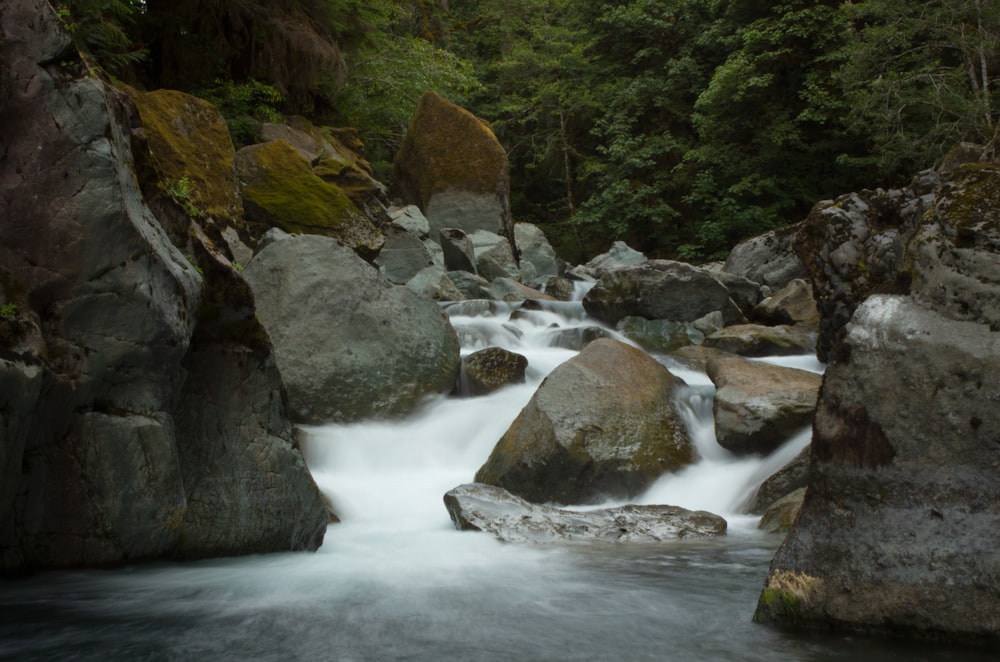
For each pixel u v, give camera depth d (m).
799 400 6.80
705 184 26.67
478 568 4.58
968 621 2.95
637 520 5.62
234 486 4.66
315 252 8.21
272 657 3.16
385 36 23.14
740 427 6.71
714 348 10.91
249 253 11.48
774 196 26.19
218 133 12.41
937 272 3.41
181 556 4.50
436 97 21.44
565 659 3.10
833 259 8.62
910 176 21.89
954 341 3.22
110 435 4.07
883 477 3.22
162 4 16.94
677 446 6.82
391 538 5.39
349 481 6.80
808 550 3.34
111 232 3.89
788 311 12.38
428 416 7.96
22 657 3.17
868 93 20.83
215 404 4.66
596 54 33.06
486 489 6.02
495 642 3.30
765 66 25.50
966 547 3.01
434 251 17.27
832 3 24.91
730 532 5.61
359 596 4.01
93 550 4.13
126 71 15.00
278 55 18.58
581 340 11.02
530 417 6.68
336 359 7.78
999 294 3.22
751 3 26.06
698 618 3.59
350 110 22.41
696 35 29.58
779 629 3.36
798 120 25.27
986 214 3.42
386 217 16.81
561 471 6.37
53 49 3.84
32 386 3.62
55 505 4.00
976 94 18.89
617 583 4.25
